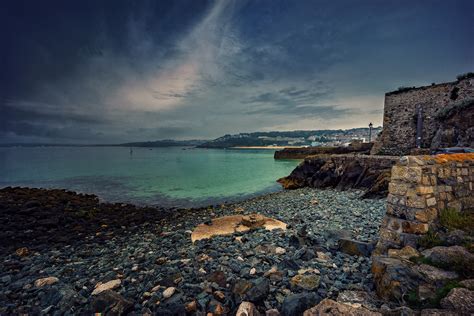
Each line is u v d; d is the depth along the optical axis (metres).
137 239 11.09
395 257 4.79
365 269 5.47
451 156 6.32
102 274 6.85
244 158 93.56
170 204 21.83
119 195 25.77
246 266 6.22
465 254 4.07
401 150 28.34
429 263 4.23
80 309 4.90
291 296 4.05
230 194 26.20
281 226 10.31
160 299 4.88
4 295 5.82
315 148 75.50
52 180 36.59
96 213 17.30
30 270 7.62
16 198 19.81
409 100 28.11
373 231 9.33
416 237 5.22
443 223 5.40
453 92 24.45
